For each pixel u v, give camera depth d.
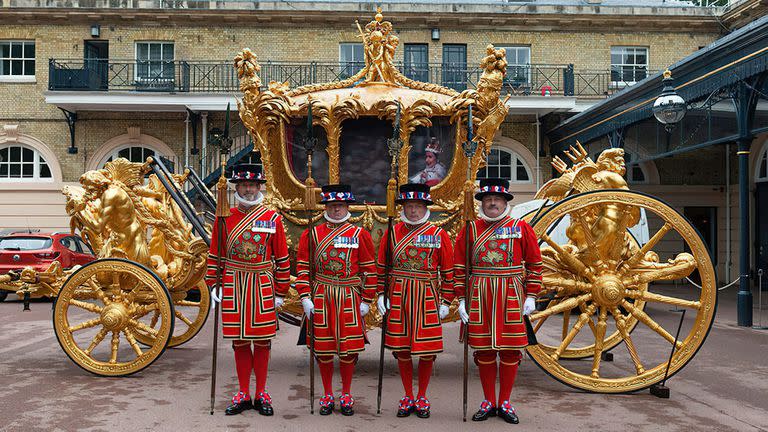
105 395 6.00
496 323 5.19
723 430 4.96
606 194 6.19
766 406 5.72
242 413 5.40
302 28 21.41
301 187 7.01
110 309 6.76
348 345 5.35
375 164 7.03
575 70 21.67
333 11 21.16
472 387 6.43
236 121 20.89
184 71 20.64
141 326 7.30
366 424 5.08
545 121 21.19
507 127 21.31
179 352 8.44
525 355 8.30
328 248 5.42
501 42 21.62
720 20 21.59
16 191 20.84
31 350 8.51
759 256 20.23
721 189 21.53
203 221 7.76
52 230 20.88
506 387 5.25
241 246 5.40
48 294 7.22
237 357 5.48
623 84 21.69
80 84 20.48
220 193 5.47
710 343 9.41
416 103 6.86
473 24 21.53
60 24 21.11
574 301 6.23
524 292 5.39
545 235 6.29
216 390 6.23
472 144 5.55
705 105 12.41
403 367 5.34
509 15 21.34
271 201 7.04
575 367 7.45
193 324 8.38
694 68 12.32
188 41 21.27
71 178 21.02
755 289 19.38
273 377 6.87
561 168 7.75
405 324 5.34
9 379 6.70
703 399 5.97
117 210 7.23
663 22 21.59
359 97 6.91
